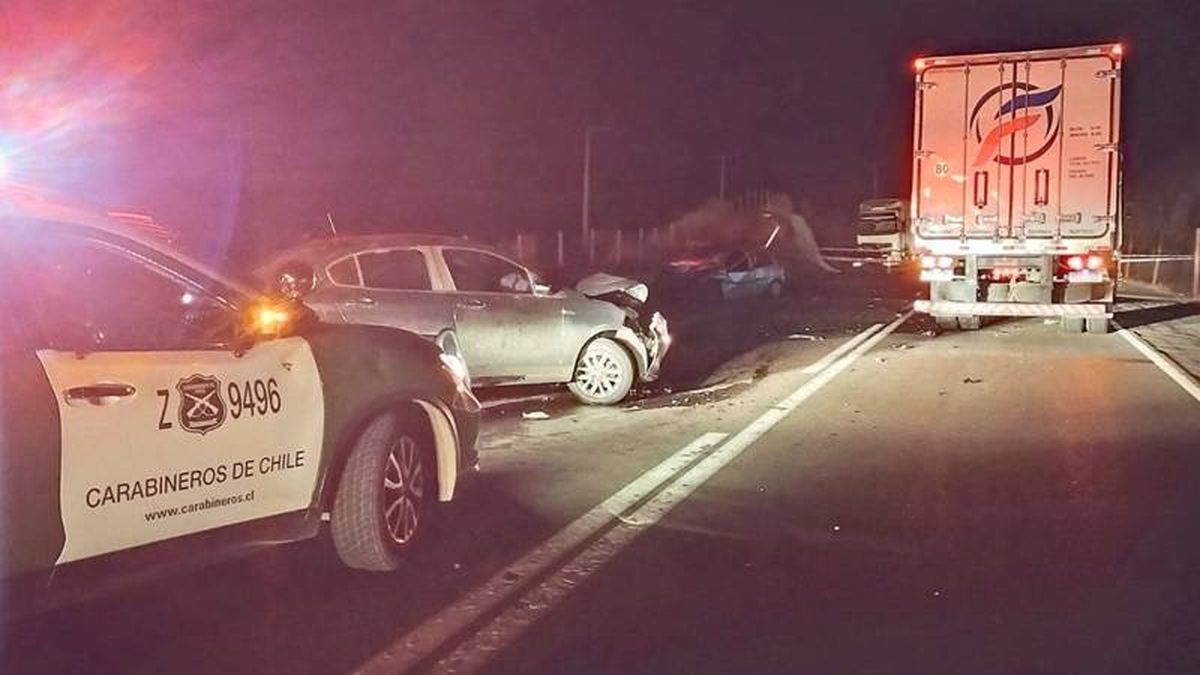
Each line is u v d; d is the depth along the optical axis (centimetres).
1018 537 691
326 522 602
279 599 575
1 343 443
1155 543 676
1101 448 950
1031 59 1747
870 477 852
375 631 534
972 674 486
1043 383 1325
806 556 654
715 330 1992
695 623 547
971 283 1836
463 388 671
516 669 492
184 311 553
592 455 937
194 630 534
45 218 473
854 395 1252
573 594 588
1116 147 1719
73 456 452
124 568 477
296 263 1052
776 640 525
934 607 568
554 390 1291
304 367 560
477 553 656
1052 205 1755
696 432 1039
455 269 1162
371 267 1075
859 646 518
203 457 504
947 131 1798
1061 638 527
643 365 1212
